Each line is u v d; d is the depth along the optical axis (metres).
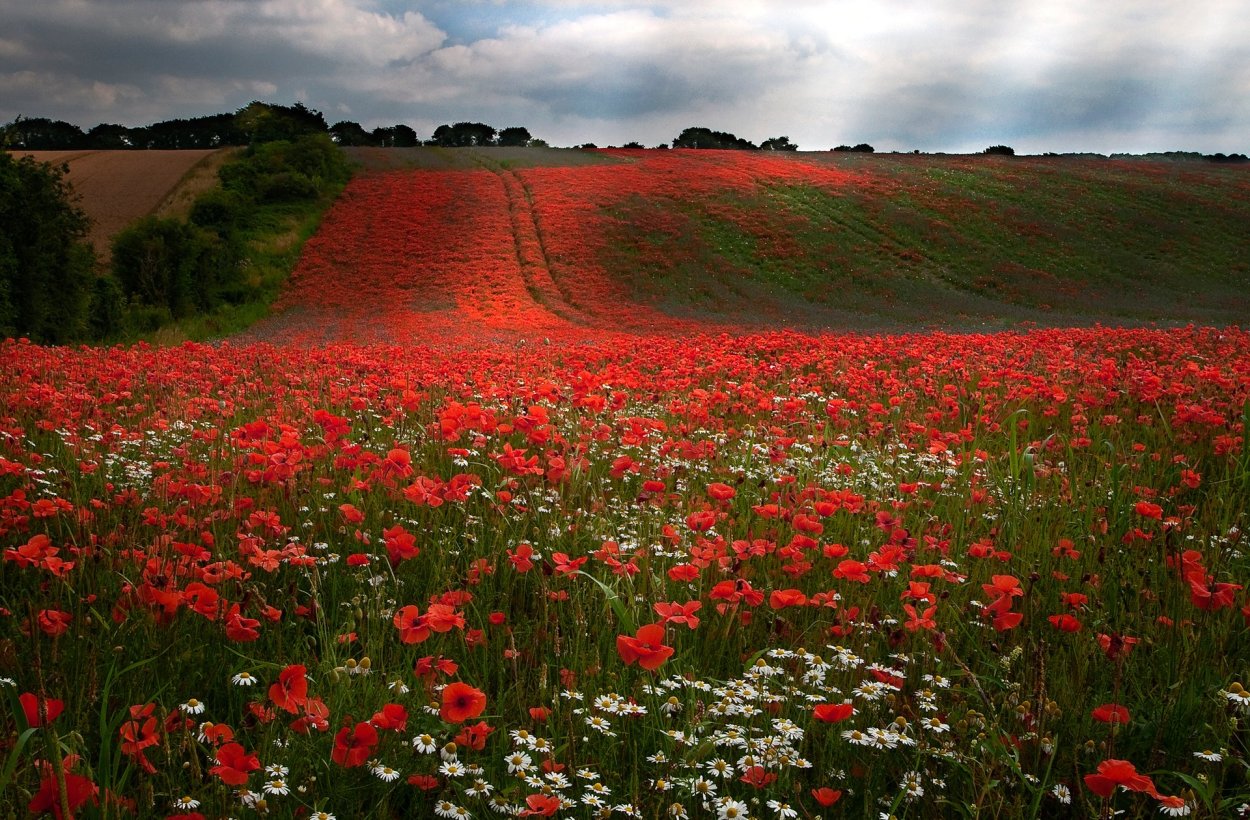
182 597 2.59
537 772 2.20
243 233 48.19
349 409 8.16
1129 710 2.70
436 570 3.57
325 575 3.55
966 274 45.41
